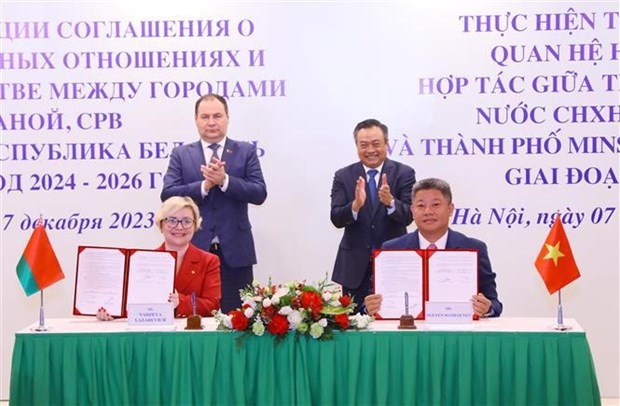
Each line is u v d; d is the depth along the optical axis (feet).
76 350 12.17
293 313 11.84
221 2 18.33
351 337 12.05
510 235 18.37
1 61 18.40
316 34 18.29
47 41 18.39
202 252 14.43
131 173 18.56
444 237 14.71
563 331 11.89
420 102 18.28
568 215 18.28
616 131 18.10
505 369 11.96
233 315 12.00
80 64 18.40
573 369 11.82
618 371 18.30
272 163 18.49
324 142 18.43
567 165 18.21
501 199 18.34
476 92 18.21
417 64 18.22
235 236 18.29
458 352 11.96
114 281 13.06
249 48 18.35
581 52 18.04
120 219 18.62
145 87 18.44
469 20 18.12
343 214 18.25
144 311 12.37
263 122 18.44
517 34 18.11
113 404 12.26
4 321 18.53
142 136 18.49
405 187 18.28
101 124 18.48
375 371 12.03
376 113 18.34
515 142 18.26
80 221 18.58
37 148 18.48
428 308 12.16
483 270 14.17
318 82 18.35
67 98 18.44
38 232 12.71
